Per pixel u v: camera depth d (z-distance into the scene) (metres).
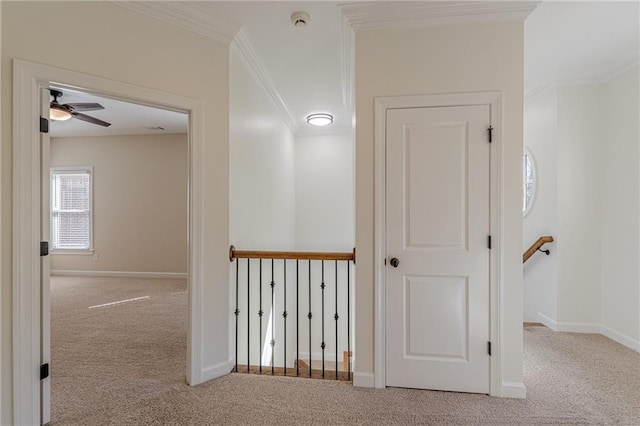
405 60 2.14
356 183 2.20
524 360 2.51
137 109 4.36
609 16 2.14
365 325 2.18
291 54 2.68
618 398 2.01
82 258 5.74
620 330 2.87
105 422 1.78
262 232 3.31
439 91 2.11
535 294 3.46
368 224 2.19
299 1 2.01
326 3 2.03
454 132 2.10
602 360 2.51
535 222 3.47
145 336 3.01
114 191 5.68
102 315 3.62
